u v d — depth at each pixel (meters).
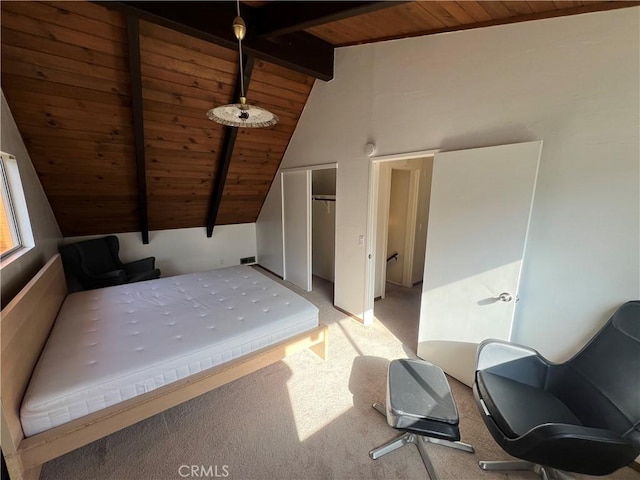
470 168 2.12
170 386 1.72
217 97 3.10
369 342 2.96
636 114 1.52
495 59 1.99
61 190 3.29
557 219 1.84
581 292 1.79
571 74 1.69
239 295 2.65
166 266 4.84
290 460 1.69
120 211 3.99
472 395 2.23
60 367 1.58
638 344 1.47
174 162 3.62
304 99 3.70
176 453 1.72
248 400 2.15
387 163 3.83
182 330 2.01
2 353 1.26
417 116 2.52
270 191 4.98
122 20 2.19
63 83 2.40
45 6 1.96
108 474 1.58
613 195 1.62
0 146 2.05
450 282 2.34
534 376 1.81
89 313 2.25
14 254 2.08
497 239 2.02
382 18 2.24
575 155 1.73
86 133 2.85
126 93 2.68
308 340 2.35
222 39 2.28
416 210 4.40
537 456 1.32
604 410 1.49
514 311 1.99
